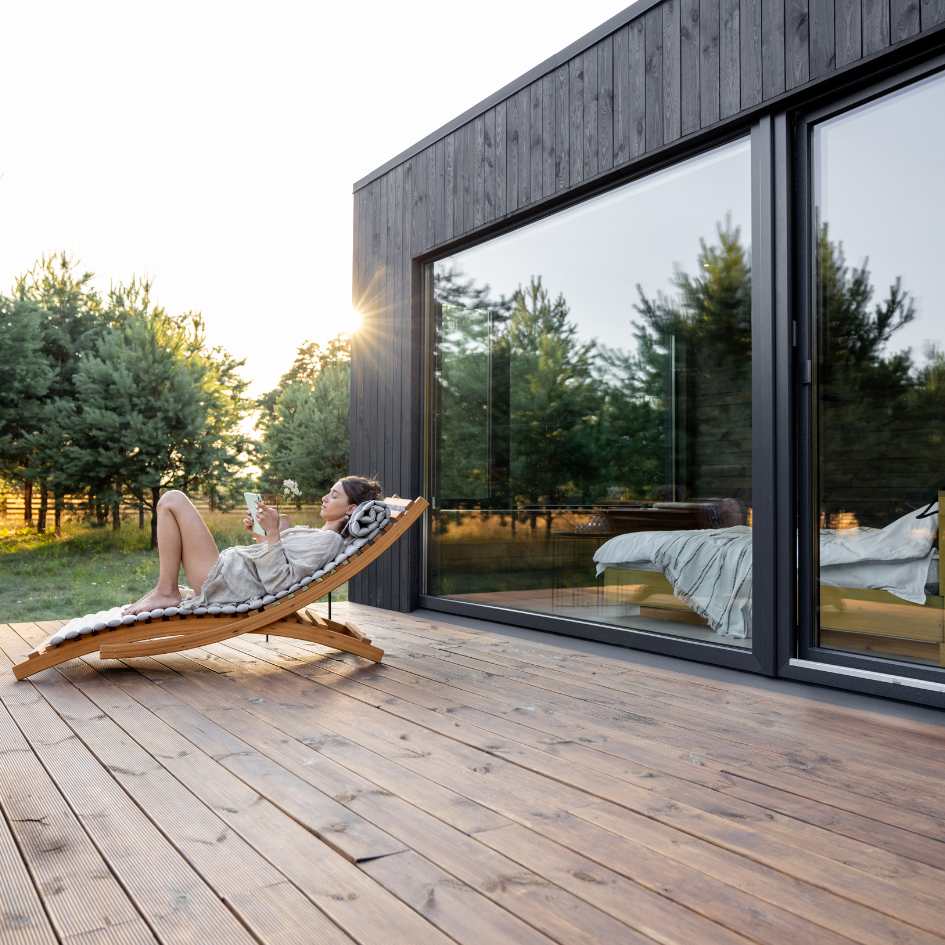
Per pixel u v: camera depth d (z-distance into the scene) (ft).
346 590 22.57
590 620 14.20
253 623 11.46
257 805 6.35
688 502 12.58
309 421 35.68
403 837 5.72
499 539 16.20
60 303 35.94
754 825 5.96
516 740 8.14
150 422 31.71
